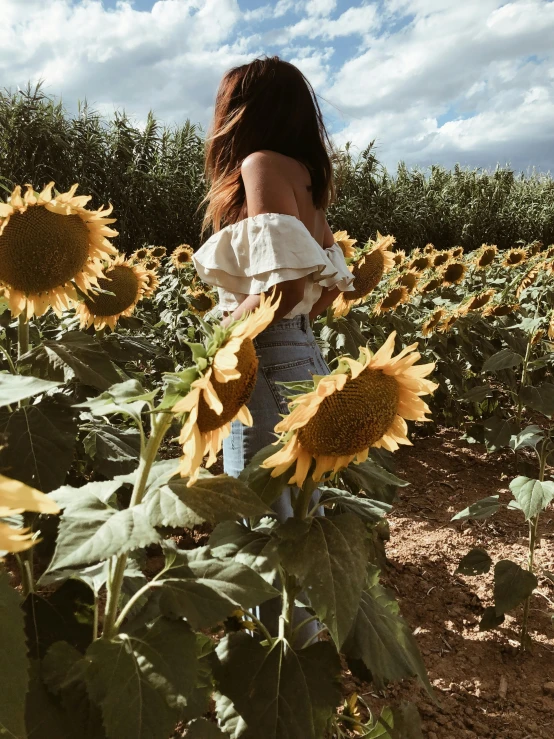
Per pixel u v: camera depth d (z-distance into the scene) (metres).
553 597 3.01
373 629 1.48
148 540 0.97
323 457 1.28
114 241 12.77
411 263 6.17
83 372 1.53
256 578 1.19
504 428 3.85
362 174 16.72
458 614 2.86
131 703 1.03
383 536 2.32
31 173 12.35
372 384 1.22
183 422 1.08
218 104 2.08
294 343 1.94
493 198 19.47
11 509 0.51
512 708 2.31
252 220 1.86
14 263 1.68
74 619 1.38
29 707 1.08
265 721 1.27
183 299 5.37
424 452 4.80
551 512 3.88
